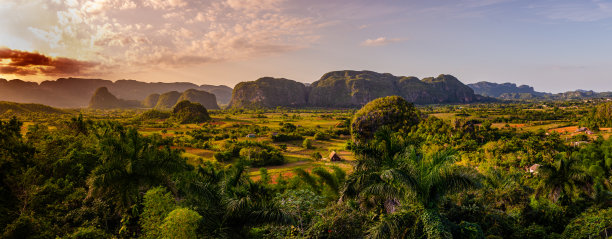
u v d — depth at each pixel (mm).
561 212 14945
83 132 27281
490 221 12016
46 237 10539
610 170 26938
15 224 10078
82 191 14492
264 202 11781
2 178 13383
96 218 12336
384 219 9570
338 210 11734
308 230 10758
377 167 12266
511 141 50500
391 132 13398
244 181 12758
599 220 11000
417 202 9977
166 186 15461
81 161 19094
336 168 20078
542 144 47156
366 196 12250
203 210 10984
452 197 13336
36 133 24719
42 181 15016
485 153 45562
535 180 23562
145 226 10867
